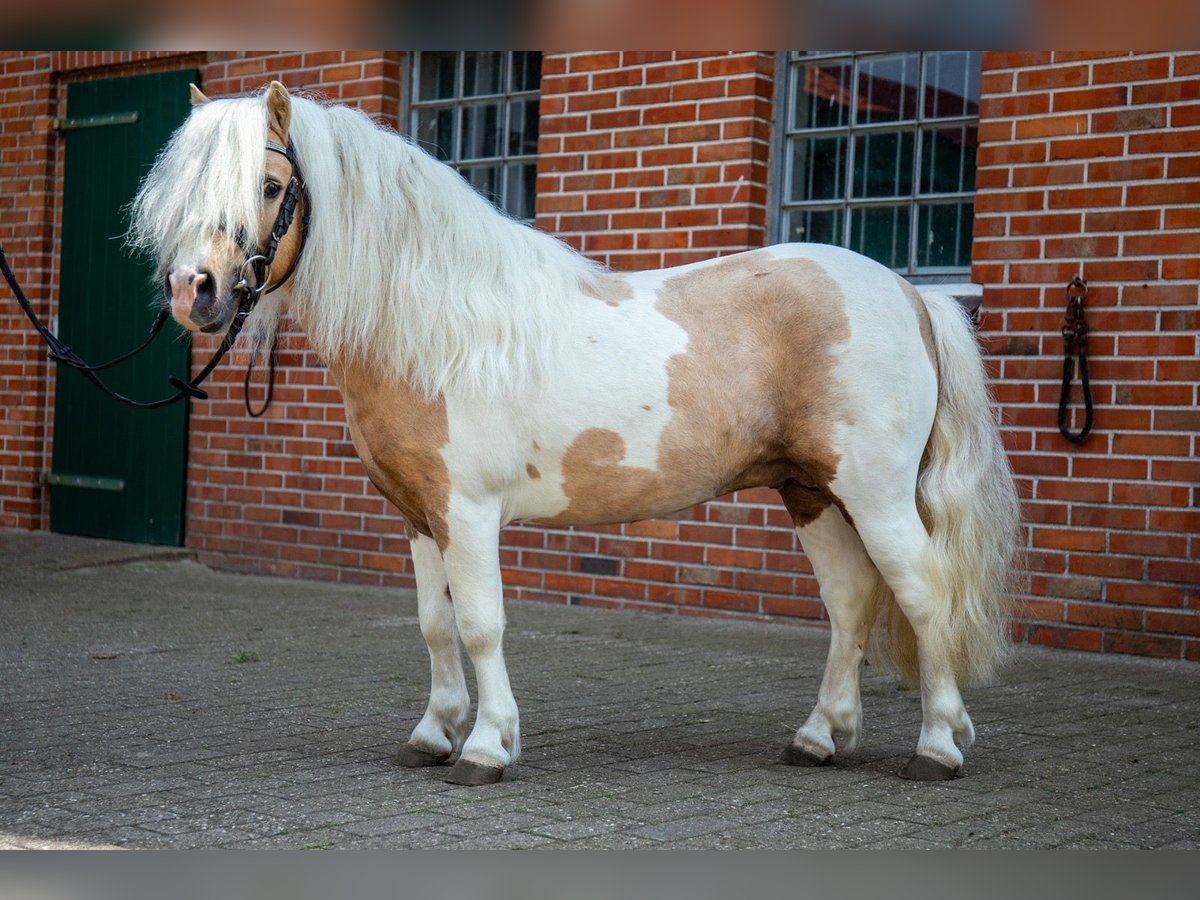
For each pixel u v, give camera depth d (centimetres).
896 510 379
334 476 831
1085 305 589
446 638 399
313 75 847
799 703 498
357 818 339
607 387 374
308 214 366
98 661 567
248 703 488
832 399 377
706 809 351
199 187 343
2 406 980
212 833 325
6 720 454
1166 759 411
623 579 720
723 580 688
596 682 534
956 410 396
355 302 367
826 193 687
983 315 615
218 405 880
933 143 653
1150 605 575
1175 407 568
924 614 381
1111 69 583
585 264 396
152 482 909
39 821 334
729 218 691
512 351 369
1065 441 594
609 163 730
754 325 383
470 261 373
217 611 710
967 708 484
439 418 367
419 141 827
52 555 872
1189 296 564
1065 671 552
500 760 375
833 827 335
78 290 945
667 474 378
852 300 380
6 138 981
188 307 338
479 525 372
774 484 405
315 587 808
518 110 789
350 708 482
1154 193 572
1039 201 601
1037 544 600
